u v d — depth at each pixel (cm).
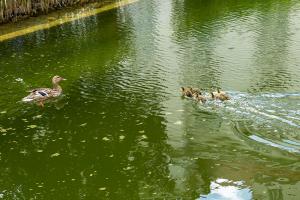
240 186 1195
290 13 3159
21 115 1742
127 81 2028
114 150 1430
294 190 1159
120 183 1252
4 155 1451
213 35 2730
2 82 2117
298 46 2400
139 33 2903
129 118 1642
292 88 1786
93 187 1241
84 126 1611
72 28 3152
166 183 1235
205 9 3531
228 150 1364
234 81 1920
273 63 2147
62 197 1207
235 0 3806
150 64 2252
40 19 3478
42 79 2138
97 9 3788
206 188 1197
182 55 2370
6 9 3347
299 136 1393
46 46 2727
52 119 1689
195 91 1788
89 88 1980
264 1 3662
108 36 2872
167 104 1734
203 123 1546
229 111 1602
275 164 1275
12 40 2906
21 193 1241
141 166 1328
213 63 2205
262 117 1532
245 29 2814
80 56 2481
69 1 3928
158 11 3569
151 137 1493
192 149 1392
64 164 1373
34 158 1420
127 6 3853
